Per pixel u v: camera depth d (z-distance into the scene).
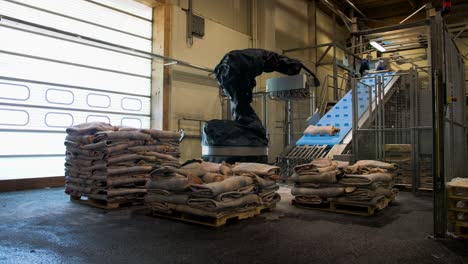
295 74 7.09
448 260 2.91
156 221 4.25
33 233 3.69
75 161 5.38
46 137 7.11
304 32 14.88
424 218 4.47
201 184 4.04
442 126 3.56
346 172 4.87
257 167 4.86
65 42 7.44
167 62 8.80
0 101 6.45
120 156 5.11
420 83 8.28
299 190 5.02
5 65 6.52
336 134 8.43
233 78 6.28
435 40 3.64
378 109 7.25
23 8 6.87
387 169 5.34
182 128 9.34
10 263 2.81
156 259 2.91
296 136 11.56
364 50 14.94
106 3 8.25
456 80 5.61
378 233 3.74
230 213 4.11
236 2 11.34
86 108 7.80
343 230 3.85
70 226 3.99
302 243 3.36
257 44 11.78
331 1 15.01
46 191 6.57
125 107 8.59
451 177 4.82
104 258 2.93
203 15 10.07
